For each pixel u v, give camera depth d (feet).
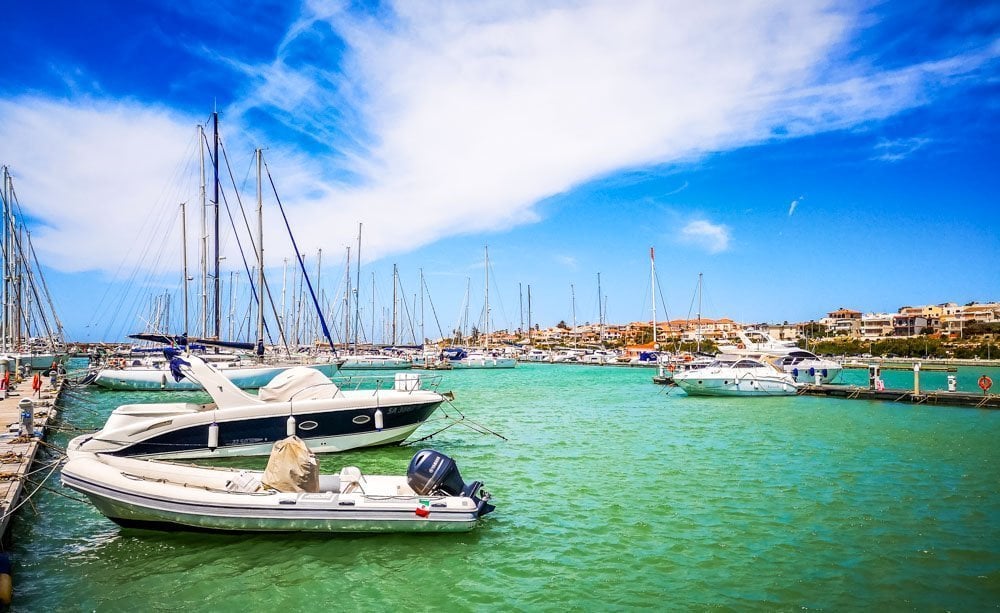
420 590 29.01
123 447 50.49
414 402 59.52
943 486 47.42
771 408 103.50
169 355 55.98
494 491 45.98
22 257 181.16
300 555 32.94
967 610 26.94
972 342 353.72
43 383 120.37
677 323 601.21
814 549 34.01
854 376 224.94
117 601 27.84
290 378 57.88
